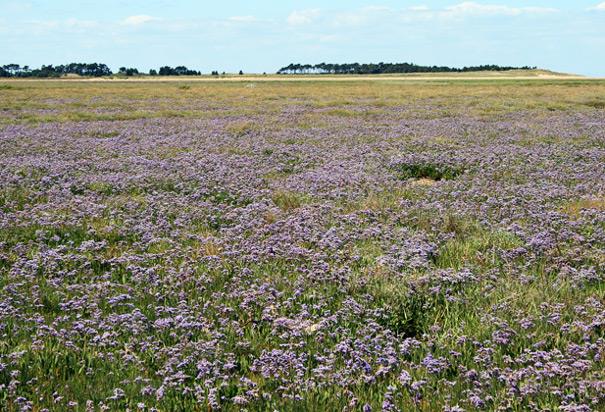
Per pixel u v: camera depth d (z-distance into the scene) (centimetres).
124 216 1298
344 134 2847
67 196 1476
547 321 767
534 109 4416
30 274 941
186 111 4178
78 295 874
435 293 870
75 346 698
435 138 2633
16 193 1485
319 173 1809
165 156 2131
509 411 577
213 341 705
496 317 773
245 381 623
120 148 2327
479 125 3241
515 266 1001
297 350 705
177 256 1047
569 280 920
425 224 1249
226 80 14175
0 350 684
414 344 714
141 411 570
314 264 992
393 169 1930
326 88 8381
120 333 749
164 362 671
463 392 610
